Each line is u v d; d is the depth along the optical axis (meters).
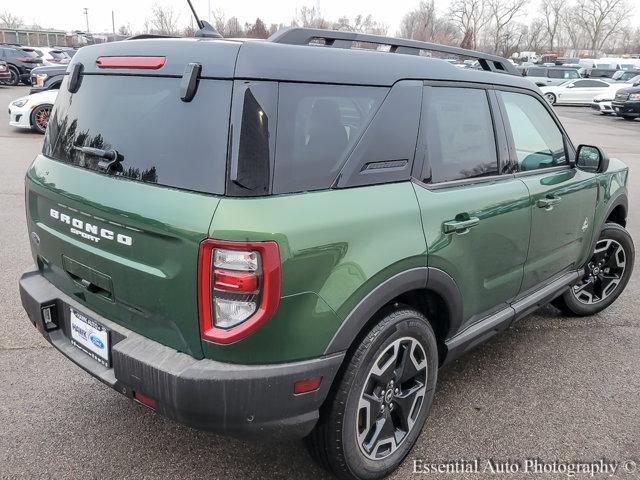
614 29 78.69
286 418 2.15
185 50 2.18
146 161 2.20
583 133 17.56
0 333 3.87
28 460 2.68
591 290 4.44
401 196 2.44
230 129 1.99
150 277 2.12
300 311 2.07
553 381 3.53
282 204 2.04
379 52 2.53
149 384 2.12
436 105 2.71
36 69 15.11
